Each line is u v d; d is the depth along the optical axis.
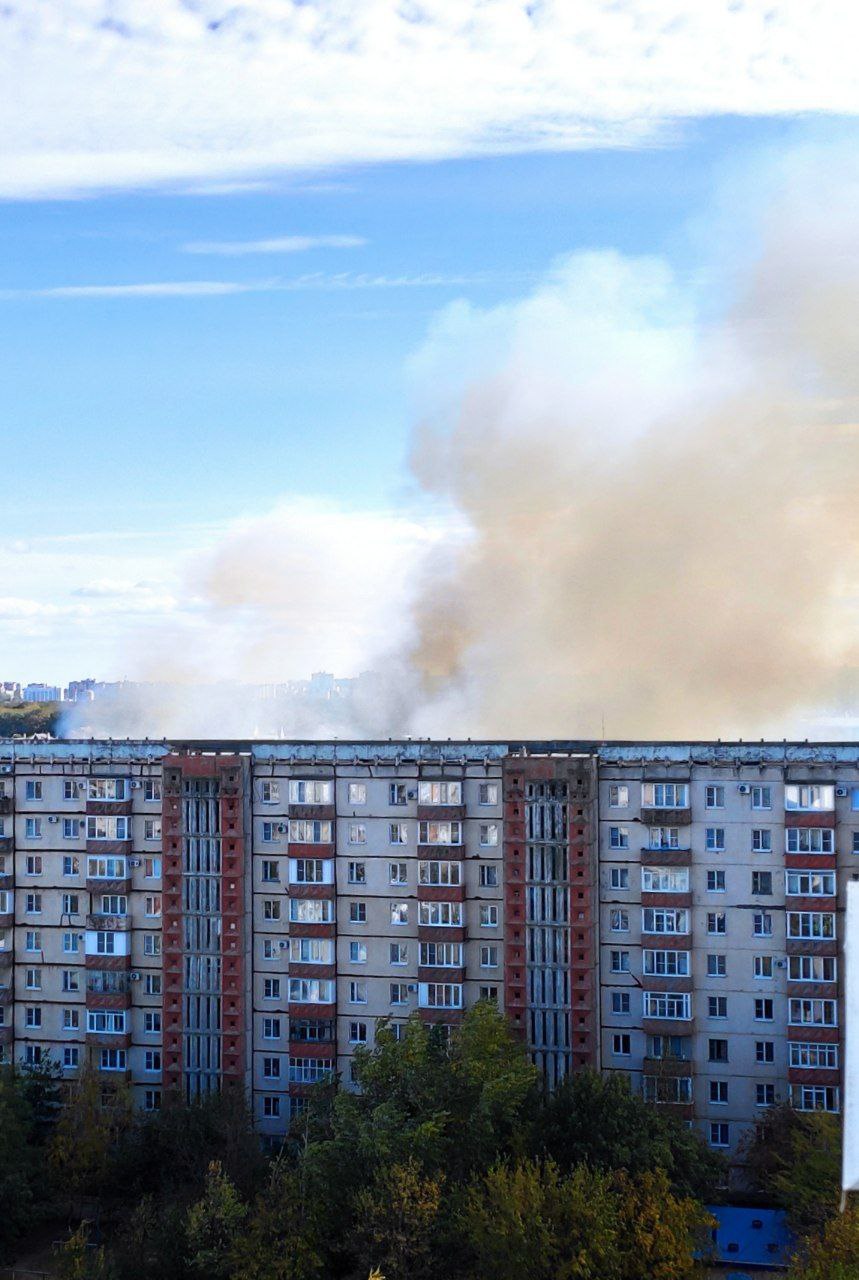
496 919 94.81
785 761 90.19
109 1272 71.94
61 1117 91.25
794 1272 65.94
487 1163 74.44
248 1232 72.44
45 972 101.56
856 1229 62.12
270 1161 85.12
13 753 103.25
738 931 90.62
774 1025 89.62
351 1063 96.19
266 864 98.88
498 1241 65.06
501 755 96.12
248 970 98.25
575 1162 76.19
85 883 101.00
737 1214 80.56
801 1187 75.25
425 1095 75.94
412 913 95.81
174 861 99.06
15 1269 82.12
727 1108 90.12
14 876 102.38
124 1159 88.94
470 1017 82.88
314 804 97.56
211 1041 98.00
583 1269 64.06
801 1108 87.38
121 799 100.88
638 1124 78.31
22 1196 83.44
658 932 91.75
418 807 95.81
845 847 89.44
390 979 96.06
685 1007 90.75
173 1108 91.38
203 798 98.75
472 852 95.38
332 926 96.62
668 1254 67.19
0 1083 88.56
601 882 93.12
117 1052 99.44
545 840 92.94
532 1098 81.94
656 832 92.44
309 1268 69.06
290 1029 97.19
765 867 90.44
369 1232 68.31
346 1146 74.19
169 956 98.69
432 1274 68.31
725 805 91.31
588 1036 91.56
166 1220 77.12
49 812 102.12
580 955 91.94
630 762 92.81
